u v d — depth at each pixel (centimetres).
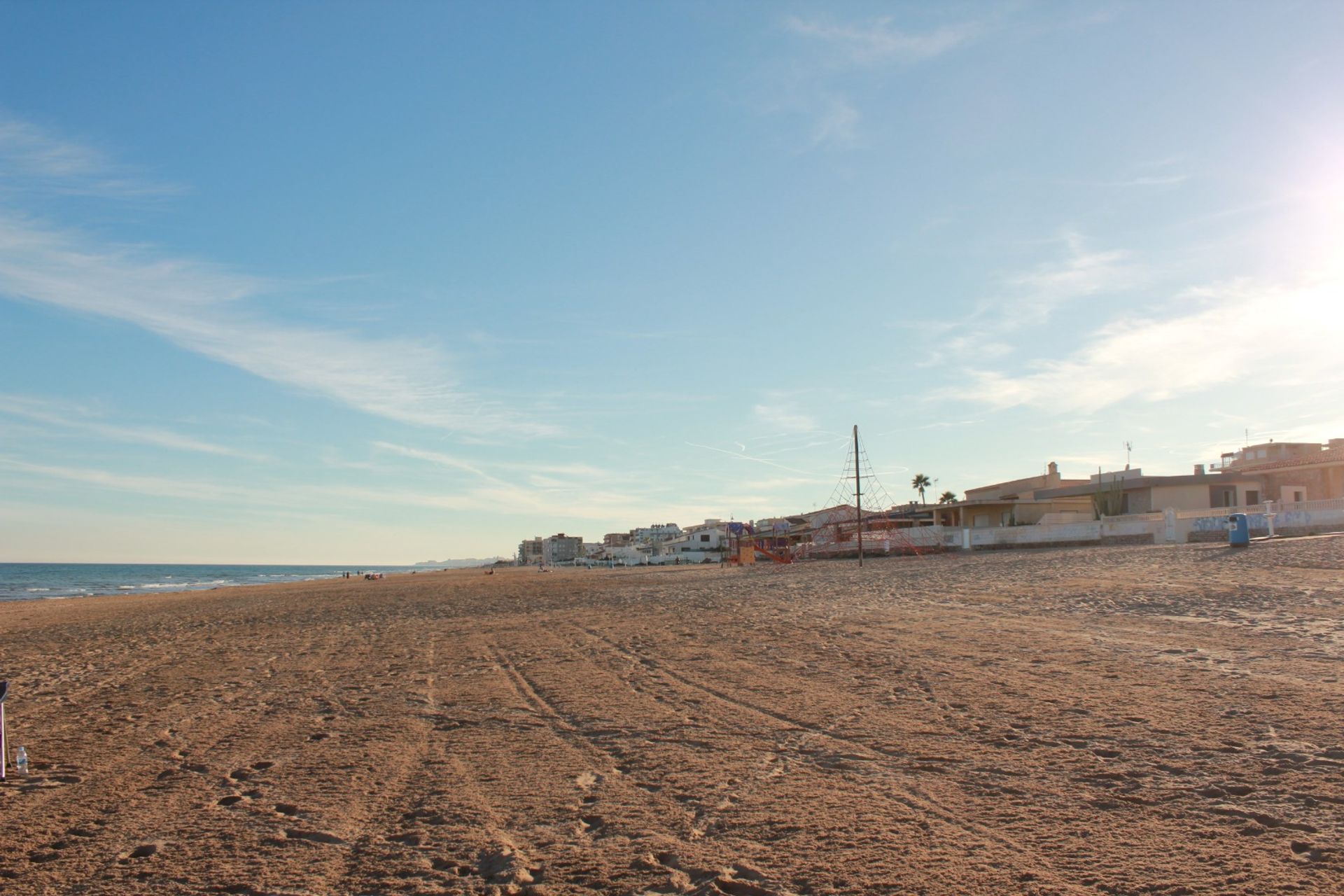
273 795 833
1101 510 5756
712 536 12169
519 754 951
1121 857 579
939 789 747
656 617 2467
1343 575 2086
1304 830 606
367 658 1883
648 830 684
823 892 550
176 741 1106
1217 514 4269
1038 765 797
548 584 5881
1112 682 1137
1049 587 2395
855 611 2244
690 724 1046
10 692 1669
